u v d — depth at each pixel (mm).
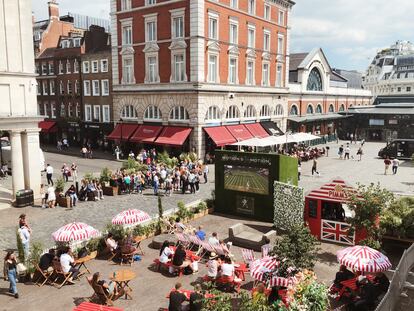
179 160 36719
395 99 85750
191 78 38188
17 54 24703
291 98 57625
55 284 13992
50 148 53375
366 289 11414
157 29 40281
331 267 15289
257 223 21312
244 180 22125
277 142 38875
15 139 24750
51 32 59344
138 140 41906
